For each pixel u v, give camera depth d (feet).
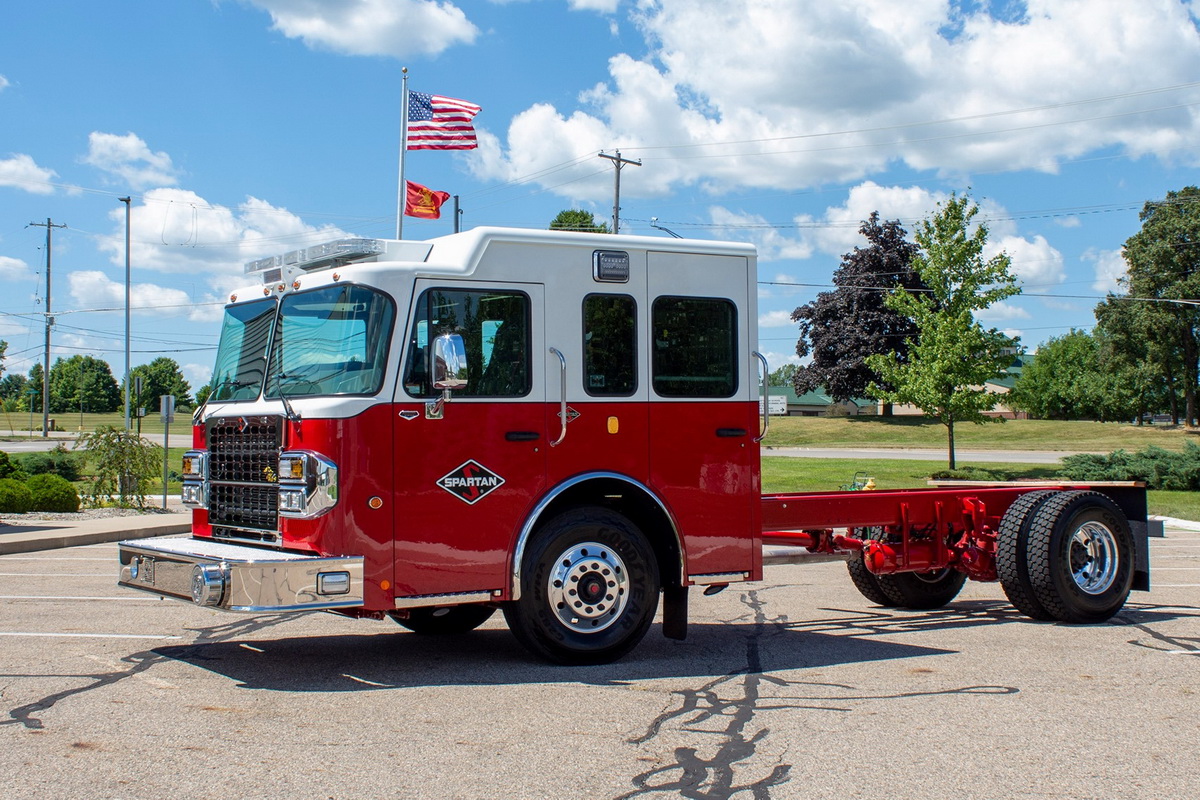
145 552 21.65
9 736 16.63
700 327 23.63
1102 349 249.14
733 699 19.30
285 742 16.31
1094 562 28.43
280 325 22.36
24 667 22.04
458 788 14.19
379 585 20.07
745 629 27.48
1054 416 349.41
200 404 24.29
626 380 22.68
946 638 25.98
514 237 21.75
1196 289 228.63
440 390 20.77
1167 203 236.63
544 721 17.62
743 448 23.97
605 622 22.25
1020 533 28.07
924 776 14.83
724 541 23.62
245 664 22.41
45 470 91.91
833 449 155.02
